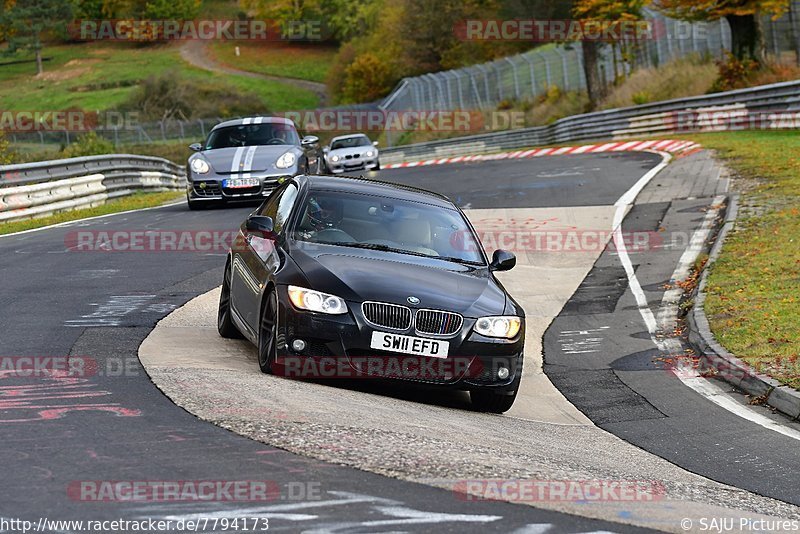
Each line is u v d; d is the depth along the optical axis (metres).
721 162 85.69
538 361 35.44
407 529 14.81
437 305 25.86
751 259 47.84
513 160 117.94
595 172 90.12
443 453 19.80
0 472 16.59
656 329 39.72
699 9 141.50
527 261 54.44
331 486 16.64
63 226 66.06
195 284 42.84
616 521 16.67
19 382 23.75
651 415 28.28
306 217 29.17
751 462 23.42
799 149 86.56
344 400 24.02
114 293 39.62
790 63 142.50
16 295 38.22
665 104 137.25
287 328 25.48
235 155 72.75
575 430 26.03
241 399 22.48
